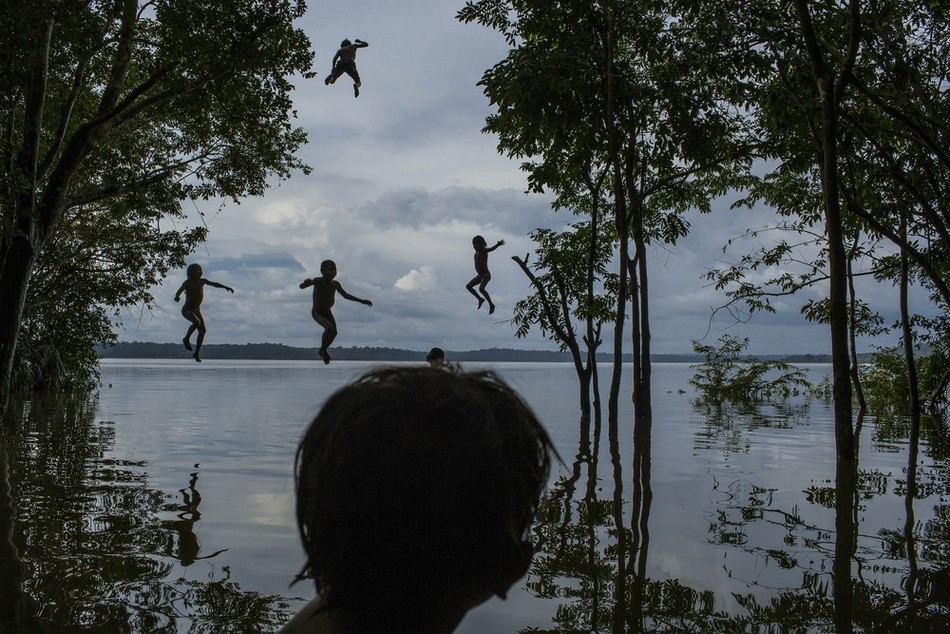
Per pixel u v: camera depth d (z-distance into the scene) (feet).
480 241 44.80
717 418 55.72
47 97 54.85
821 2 39.17
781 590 13.75
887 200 51.13
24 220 45.44
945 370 70.44
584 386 54.70
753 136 49.26
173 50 46.21
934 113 39.22
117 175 54.39
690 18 43.60
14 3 39.09
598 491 24.72
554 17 47.60
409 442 2.51
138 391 90.22
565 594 13.44
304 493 2.63
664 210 58.59
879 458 33.78
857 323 64.95
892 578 14.67
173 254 71.72
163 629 11.38
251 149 56.75
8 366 44.70
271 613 12.22
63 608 12.34
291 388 98.94
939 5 37.83
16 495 22.82
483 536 2.54
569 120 46.85
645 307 52.90
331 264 31.63
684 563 15.69
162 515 20.10
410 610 2.55
